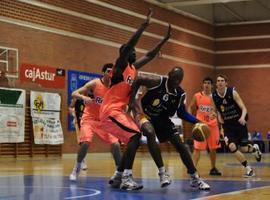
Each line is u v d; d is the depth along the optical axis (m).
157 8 24.36
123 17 22.20
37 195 6.34
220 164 14.19
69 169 12.01
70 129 19.33
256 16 27.97
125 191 6.78
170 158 19.39
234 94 9.66
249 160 16.72
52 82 18.64
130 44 6.54
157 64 24.20
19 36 17.39
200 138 7.09
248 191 6.68
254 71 28.36
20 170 11.66
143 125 6.81
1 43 16.75
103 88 8.27
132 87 6.83
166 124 7.07
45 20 18.39
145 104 7.00
